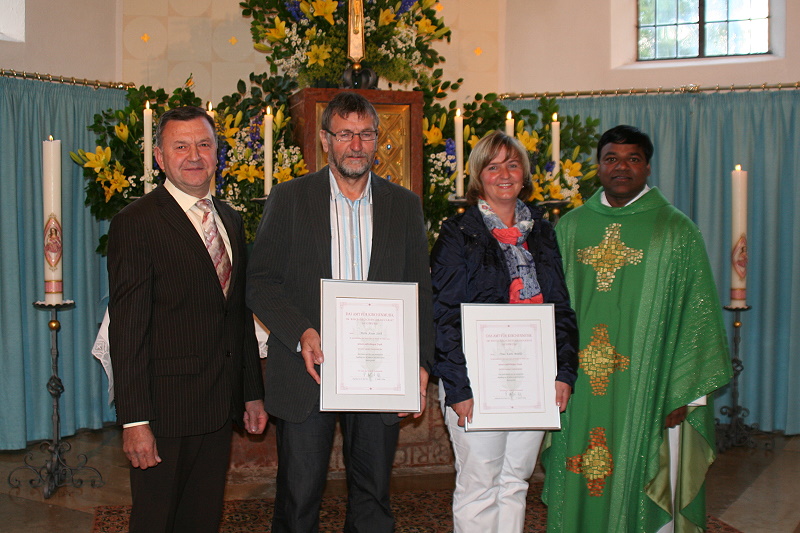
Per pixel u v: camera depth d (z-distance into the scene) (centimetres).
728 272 521
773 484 396
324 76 374
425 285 246
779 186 509
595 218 290
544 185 389
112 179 358
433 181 386
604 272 283
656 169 531
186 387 212
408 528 328
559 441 285
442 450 395
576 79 560
